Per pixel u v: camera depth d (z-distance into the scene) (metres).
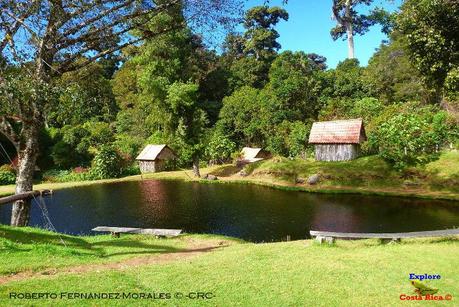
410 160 29.42
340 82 52.62
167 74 41.69
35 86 12.17
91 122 55.06
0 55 12.73
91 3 13.87
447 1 12.41
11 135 14.59
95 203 27.55
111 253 11.59
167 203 26.52
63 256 10.18
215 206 24.91
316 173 32.47
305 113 52.00
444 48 13.01
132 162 49.59
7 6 12.59
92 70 17.30
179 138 40.91
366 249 11.10
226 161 49.56
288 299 7.05
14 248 10.22
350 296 7.23
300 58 59.28
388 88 50.72
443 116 32.47
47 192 11.67
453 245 11.00
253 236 17.58
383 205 23.20
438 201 23.44
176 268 9.06
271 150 46.50
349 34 68.94
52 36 14.00
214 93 63.25
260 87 68.00
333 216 20.92
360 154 36.94
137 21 15.56
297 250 11.19
